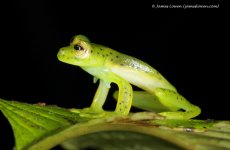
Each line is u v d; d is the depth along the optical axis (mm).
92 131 94
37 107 107
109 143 82
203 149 83
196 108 134
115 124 94
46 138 89
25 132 94
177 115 124
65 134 92
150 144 78
